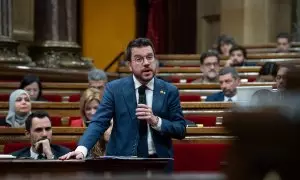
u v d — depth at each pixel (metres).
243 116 1.77
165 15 26.59
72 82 18.31
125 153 7.04
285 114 1.76
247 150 1.75
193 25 27.83
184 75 18.72
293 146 1.73
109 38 24.34
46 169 5.91
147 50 7.11
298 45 22.47
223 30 25.70
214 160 9.30
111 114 7.13
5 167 5.85
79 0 23.73
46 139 7.98
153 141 7.05
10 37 17.48
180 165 9.34
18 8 18.80
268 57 20.30
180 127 7.09
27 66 17.36
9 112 11.27
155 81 7.23
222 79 12.82
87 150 6.79
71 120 11.61
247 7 25.34
